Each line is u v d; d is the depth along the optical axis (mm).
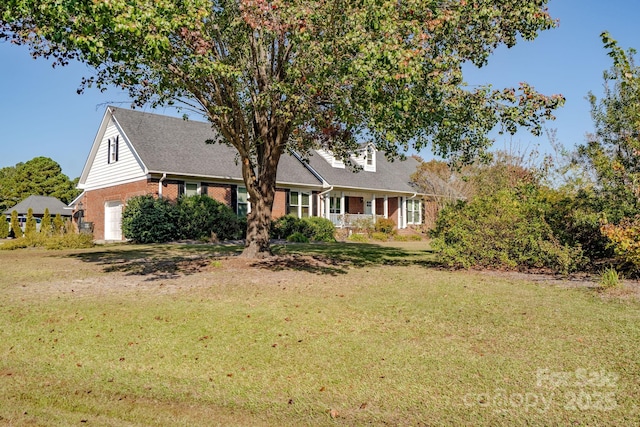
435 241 10727
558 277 9211
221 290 7672
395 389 3725
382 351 4605
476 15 7715
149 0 6301
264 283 8359
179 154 20797
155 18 6105
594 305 6461
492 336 5051
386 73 6520
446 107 8469
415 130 9477
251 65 9703
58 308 6348
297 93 8617
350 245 19438
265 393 3705
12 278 9102
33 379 4023
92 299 6949
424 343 4844
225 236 20656
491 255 10297
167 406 3510
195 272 9672
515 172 21875
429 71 7566
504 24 8383
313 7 7312
